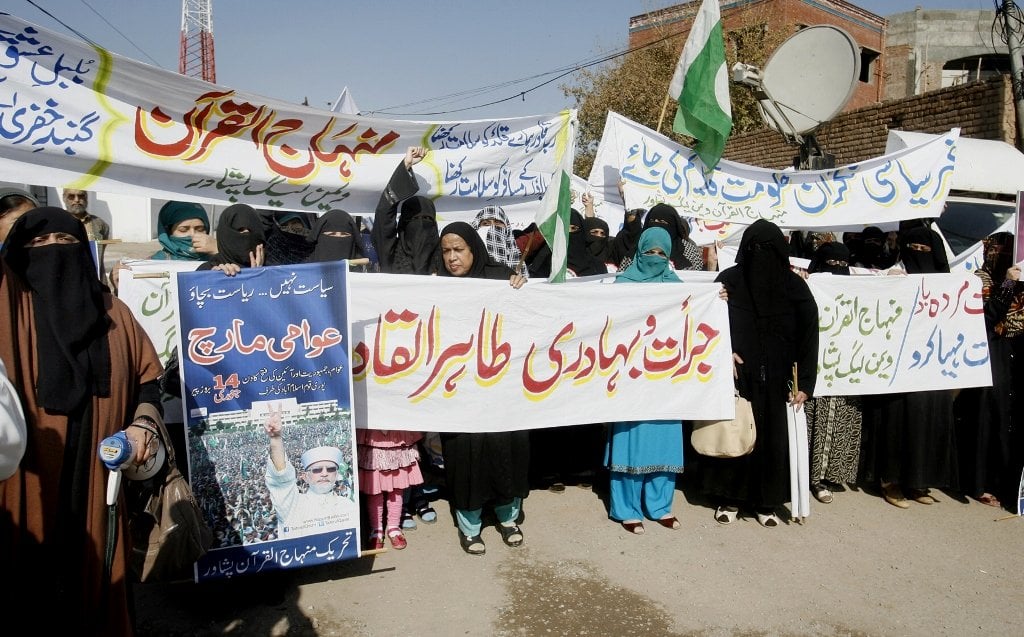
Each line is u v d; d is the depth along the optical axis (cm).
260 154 436
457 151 496
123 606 246
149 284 386
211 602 337
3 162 372
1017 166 855
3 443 191
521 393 392
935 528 449
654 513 439
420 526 429
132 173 402
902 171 579
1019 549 423
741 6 1888
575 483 505
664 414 416
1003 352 487
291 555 331
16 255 239
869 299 470
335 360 337
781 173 575
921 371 474
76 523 234
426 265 448
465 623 329
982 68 1881
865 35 1986
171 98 404
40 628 229
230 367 324
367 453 381
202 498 319
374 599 347
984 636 334
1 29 362
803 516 444
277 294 330
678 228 559
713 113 498
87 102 385
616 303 408
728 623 337
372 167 467
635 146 564
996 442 487
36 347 234
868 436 494
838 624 340
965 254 612
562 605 346
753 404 431
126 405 255
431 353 381
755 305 432
